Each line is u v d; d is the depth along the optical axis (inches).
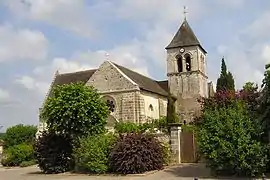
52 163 896.3
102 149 818.8
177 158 927.0
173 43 1956.2
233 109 701.3
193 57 1911.9
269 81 661.9
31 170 1043.3
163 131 1040.2
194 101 1866.4
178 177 687.7
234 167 655.1
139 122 1448.1
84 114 925.8
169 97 1582.2
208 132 682.2
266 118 666.8
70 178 755.4
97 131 946.1
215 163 671.8
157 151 821.9
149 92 1581.0
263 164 639.1
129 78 1501.0
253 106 709.3
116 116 1486.2
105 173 797.9
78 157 848.9
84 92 956.0
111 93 1508.4
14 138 1731.1
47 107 938.1
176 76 1924.2
